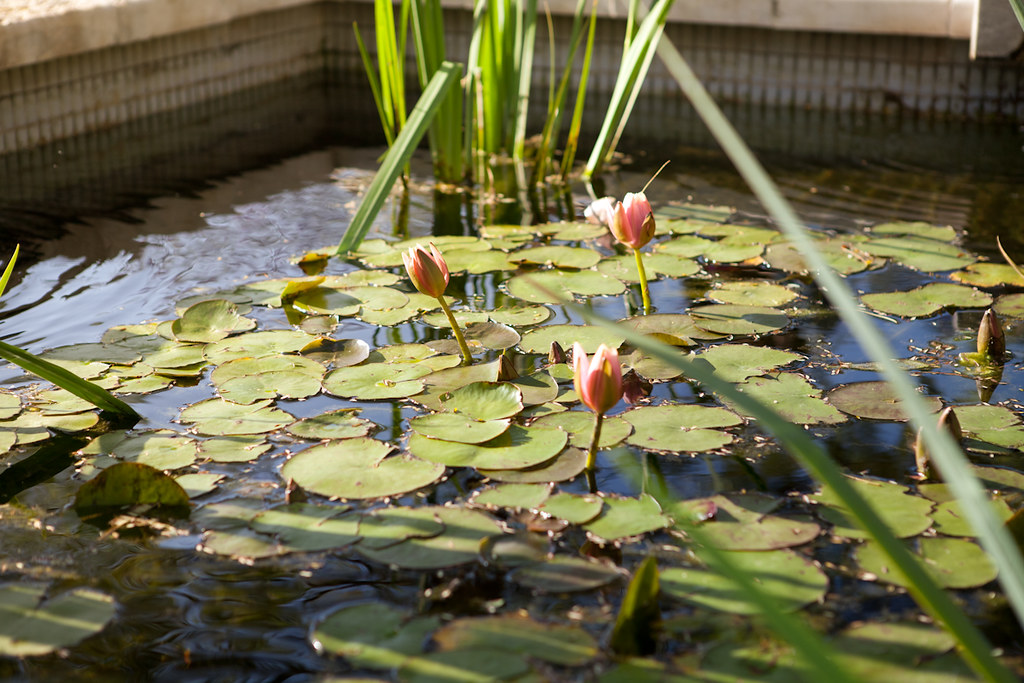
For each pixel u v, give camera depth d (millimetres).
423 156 3164
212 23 3506
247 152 3062
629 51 2832
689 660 1727
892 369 1299
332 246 2547
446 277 2135
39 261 2449
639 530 1863
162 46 3412
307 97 3846
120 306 2314
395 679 1713
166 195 2760
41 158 2947
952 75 3246
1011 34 2969
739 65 3596
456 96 2850
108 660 1736
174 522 1888
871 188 2754
